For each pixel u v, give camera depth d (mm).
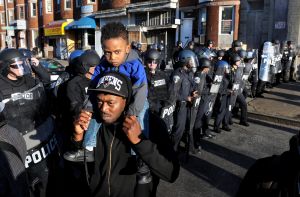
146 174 1985
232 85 7062
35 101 3234
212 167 5281
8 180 1892
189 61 5172
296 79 14336
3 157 1911
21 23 38125
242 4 17125
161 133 2145
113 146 1969
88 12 27781
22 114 3105
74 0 30125
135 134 1828
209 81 6227
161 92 4641
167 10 20922
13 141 2055
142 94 2232
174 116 5230
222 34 17844
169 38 21156
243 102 7766
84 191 2170
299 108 9125
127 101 1983
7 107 2998
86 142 1982
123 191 1980
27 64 3334
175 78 4980
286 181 1481
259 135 7113
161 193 4379
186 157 5457
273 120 8227
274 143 6570
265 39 16609
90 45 28734
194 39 18688
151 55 4500
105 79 1892
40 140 3240
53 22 32562
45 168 3295
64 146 3611
